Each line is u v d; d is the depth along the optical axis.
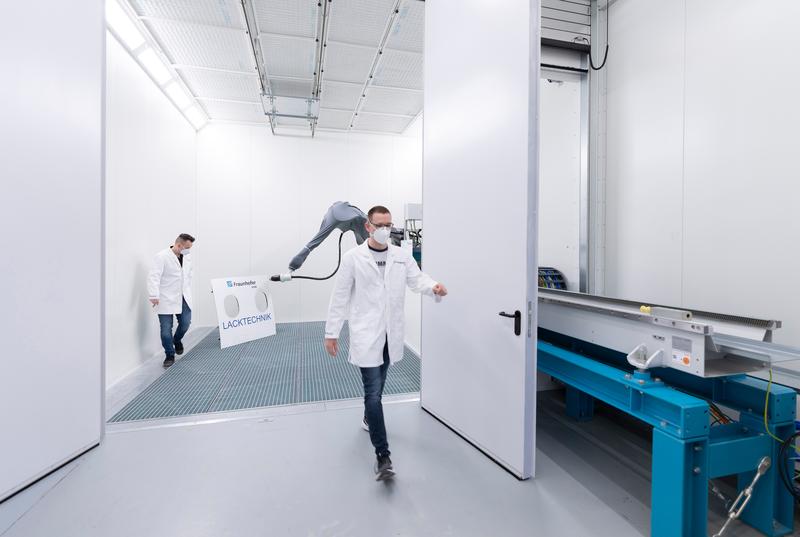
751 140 1.95
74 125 1.92
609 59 2.83
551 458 1.98
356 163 5.79
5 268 1.61
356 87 4.36
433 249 2.46
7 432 1.63
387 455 1.76
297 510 1.56
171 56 3.71
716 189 2.12
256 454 1.99
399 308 1.96
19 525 1.47
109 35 2.98
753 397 1.51
